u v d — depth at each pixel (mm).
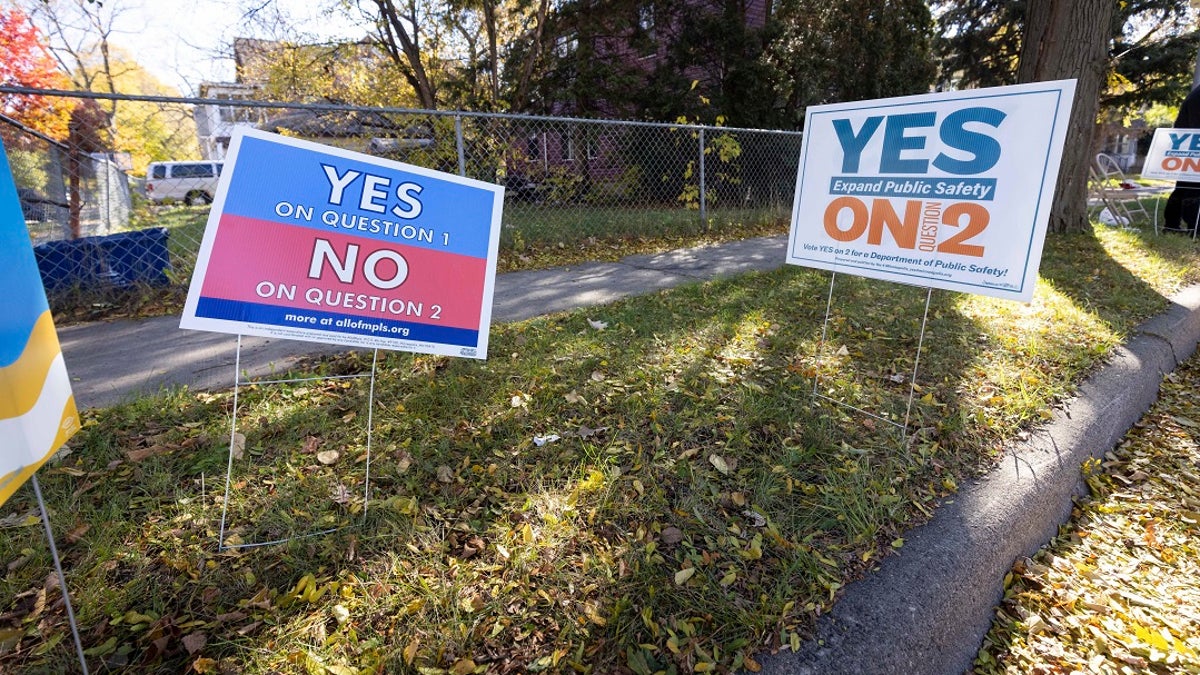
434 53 13141
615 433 2711
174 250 7273
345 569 1913
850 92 13156
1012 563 2340
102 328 4312
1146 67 20125
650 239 8141
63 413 1400
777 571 1918
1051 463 2674
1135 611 2240
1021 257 2273
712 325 4141
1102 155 9953
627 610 1758
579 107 13117
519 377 3287
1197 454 3260
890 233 2691
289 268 1932
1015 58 21203
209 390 3160
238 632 1664
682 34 12727
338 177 1996
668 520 2158
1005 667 2020
